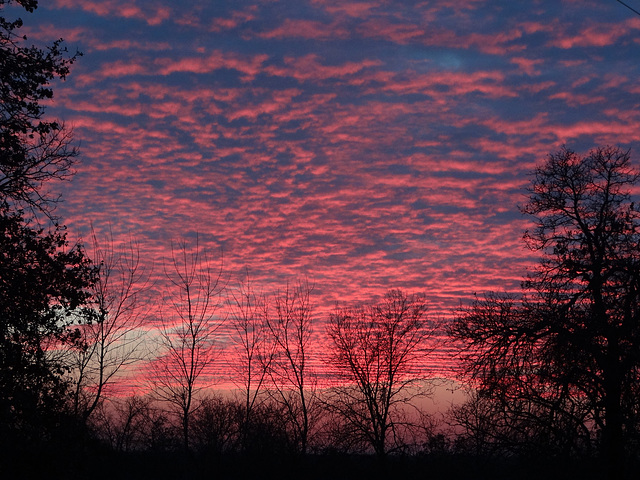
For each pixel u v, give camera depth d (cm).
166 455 4281
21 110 1736
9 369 1666
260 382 4672
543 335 2377
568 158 3062
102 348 3216
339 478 4384
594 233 2744
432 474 3625
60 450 1759
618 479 2034
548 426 2173
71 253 1831
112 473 3809
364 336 4662
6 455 1661
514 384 2350
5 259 1714
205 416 4469
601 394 2147
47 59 1781
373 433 4384
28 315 1717
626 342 2128
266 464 4441
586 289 2464
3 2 1744
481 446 2397
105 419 4072
